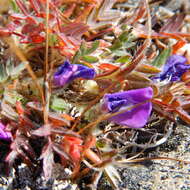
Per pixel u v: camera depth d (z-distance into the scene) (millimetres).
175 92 124
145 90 105
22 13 122
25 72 113
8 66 109
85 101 119
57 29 120
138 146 118
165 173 109
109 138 119
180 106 119
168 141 121
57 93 112
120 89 118
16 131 106
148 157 116
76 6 145
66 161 108
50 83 107
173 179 107
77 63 118
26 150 107
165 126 124
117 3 167
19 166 105
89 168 104
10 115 106
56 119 104
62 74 107
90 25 132
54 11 121
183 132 125
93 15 132
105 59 126
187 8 156
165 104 119
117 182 106
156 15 156
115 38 136
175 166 112
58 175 106
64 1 140
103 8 134
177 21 140
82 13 134
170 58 126
